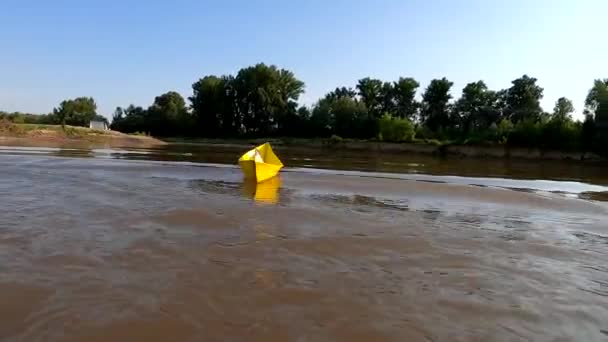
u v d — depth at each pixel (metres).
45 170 18.92
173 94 97.06
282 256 7.34
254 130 87.12
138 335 4.45
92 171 19.28
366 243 8.41
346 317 5.05
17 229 8.27
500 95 78.69
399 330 4.79
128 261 6.72
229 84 86.50
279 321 4.87
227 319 4.87
